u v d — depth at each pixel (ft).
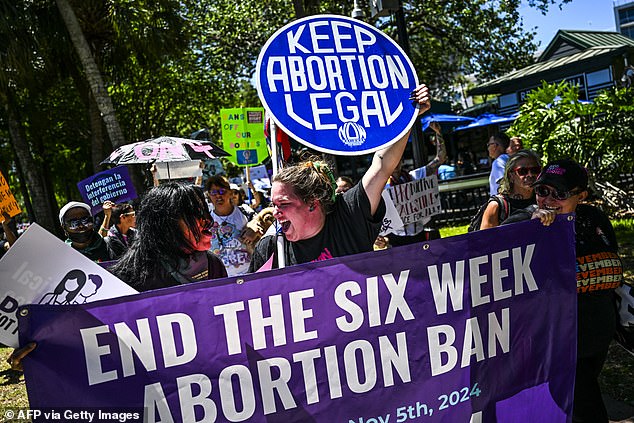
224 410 7.09
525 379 8.43
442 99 89.56
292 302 7.33
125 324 6.79
